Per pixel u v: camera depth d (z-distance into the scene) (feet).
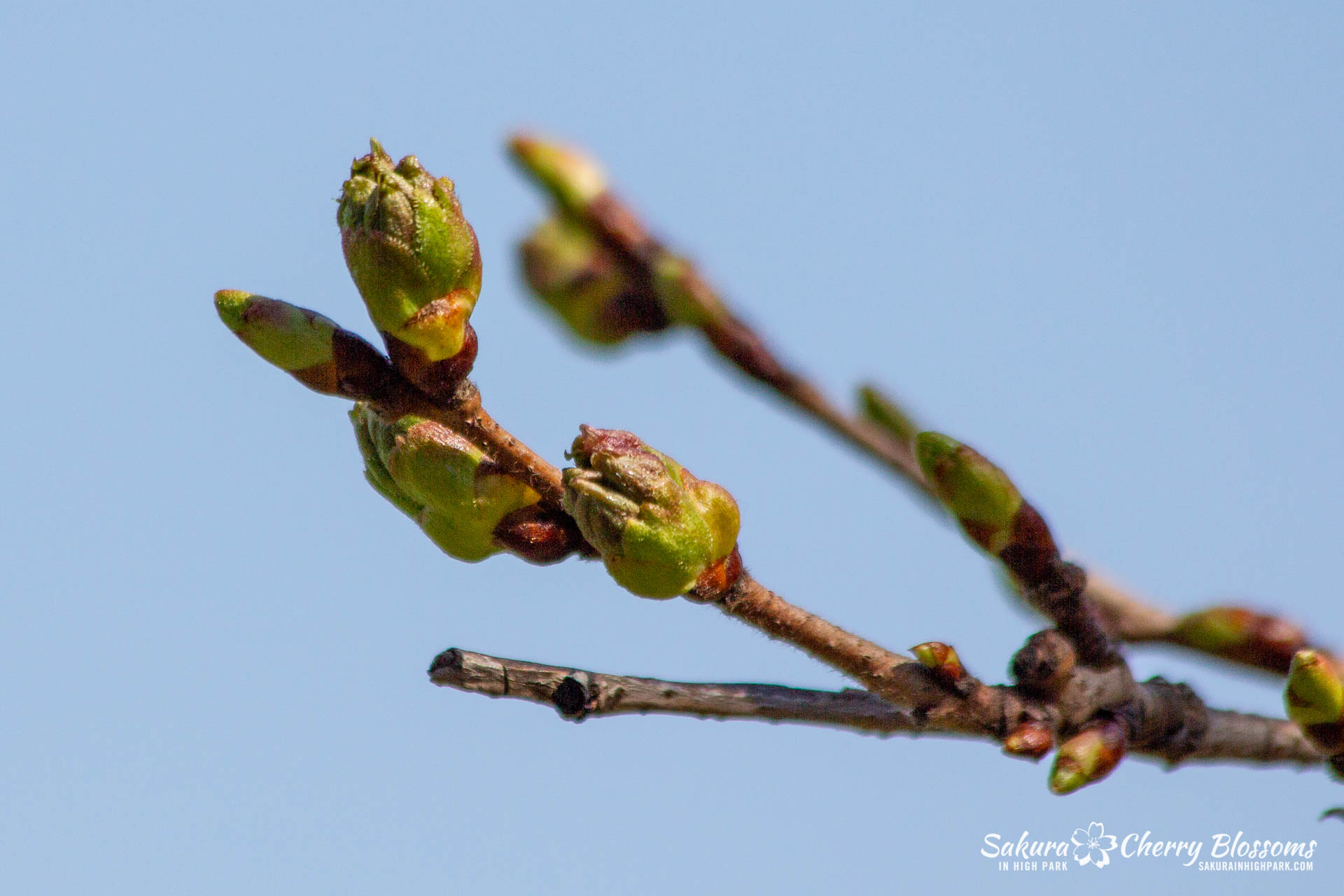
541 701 1.02
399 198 1.01
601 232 0.94
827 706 1.02
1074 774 1.02
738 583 1.02
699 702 1.02
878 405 0.98
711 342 0.94
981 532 1.01
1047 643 1.02
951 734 1.02
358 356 1.02
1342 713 1.01
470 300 1.01
